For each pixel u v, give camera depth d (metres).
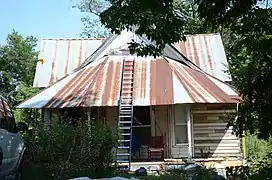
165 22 9.75
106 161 14.95
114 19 9.86
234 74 10.75
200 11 8.70
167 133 21.16
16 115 27.81
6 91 34.56
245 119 10.19
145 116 21.38
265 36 9.45
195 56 25.03
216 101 19.12
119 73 21.41
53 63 25.16
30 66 54.31
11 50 54.41
